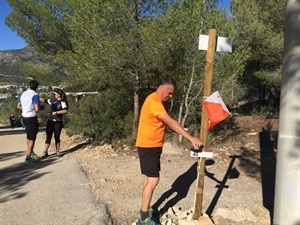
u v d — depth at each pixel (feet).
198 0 28.73
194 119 35.42
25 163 25.72
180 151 28.19
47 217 15.43
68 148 30.76
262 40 48.49
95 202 17.21
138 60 27.76
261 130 38.88
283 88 11.06
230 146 32.14
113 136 31.22
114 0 26.32
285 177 10.87
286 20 11.04
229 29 29.99
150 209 15.20
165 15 27.61
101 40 27.73
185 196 18.72
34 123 25.66
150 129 13.89
